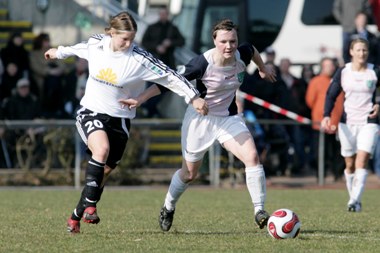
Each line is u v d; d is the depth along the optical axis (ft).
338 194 148.87
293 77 187.42
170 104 196.24
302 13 202.39
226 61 82.64
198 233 85.66
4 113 173.78
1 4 211.82
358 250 73.51
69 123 162.09
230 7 204.13
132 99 81.56
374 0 188.44
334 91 116.67
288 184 170.19
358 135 115.44
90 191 80.59
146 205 124.77
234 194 148.77
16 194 146.10
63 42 209.26
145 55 82.12
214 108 84.33
